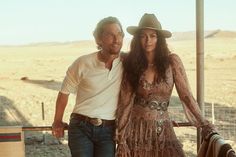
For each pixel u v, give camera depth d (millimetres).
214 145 3662
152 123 3910
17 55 77812
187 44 113750
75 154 3896
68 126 4023
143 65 3869
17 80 30266
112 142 3916
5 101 19438
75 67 3902
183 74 3963
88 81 3844
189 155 9531
